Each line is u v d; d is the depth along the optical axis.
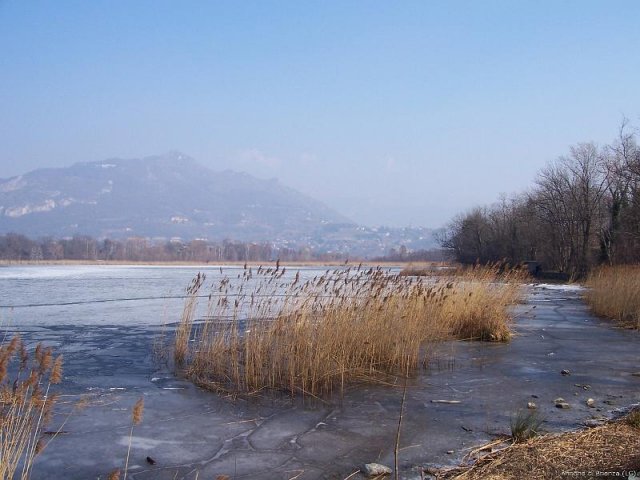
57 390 10.23
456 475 6.34
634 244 45.59
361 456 7.08
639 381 11.08
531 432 7.61
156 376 11.50
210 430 8.10
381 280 13.88
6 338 16.19
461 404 9.38
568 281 48.50
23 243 173.00
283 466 6.78
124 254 185.62
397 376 11.46
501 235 69.56
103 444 7.50
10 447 6.35
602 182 53.91
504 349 14.63
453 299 16.45
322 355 10.75
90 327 18.84
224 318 13.85
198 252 195.62
